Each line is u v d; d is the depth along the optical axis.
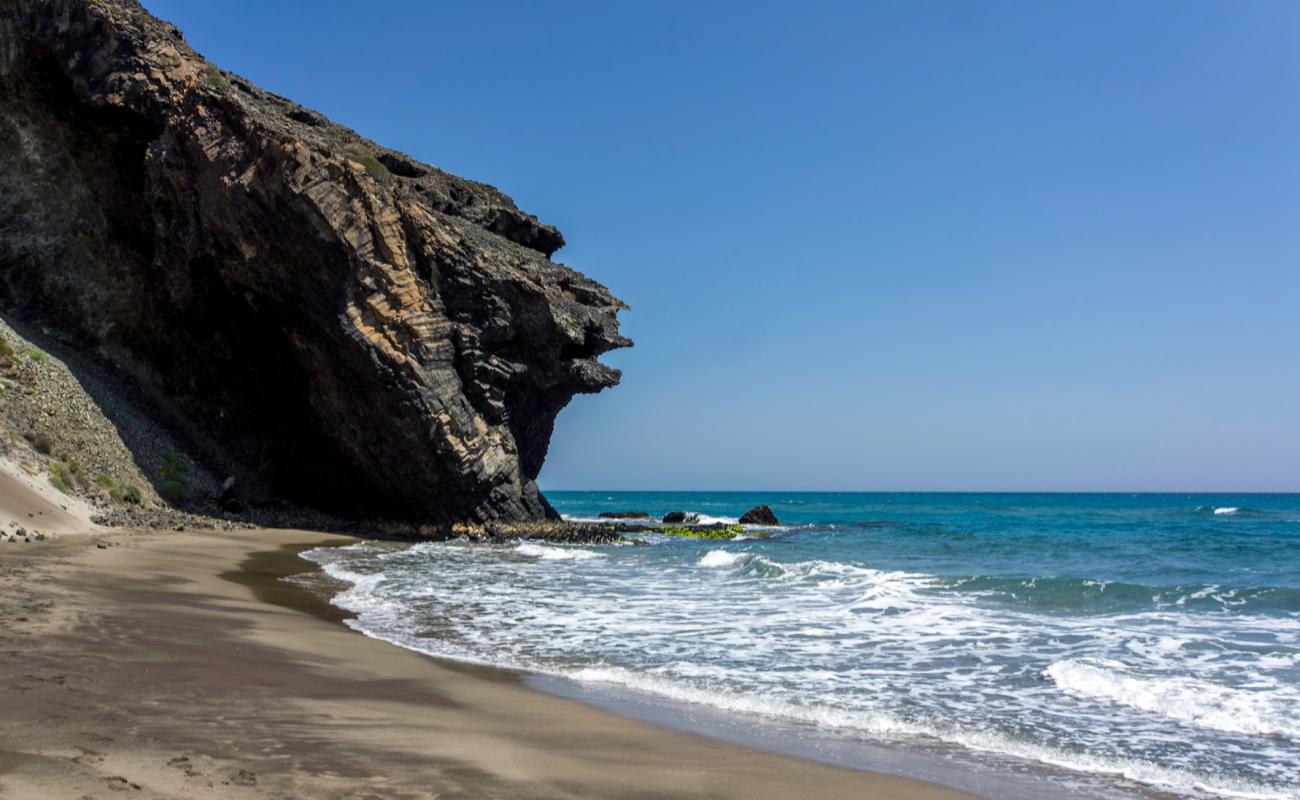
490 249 44.28
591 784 7.53
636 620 18.31
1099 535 50.56
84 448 32.94
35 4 37.09
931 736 10.25
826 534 53.75
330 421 40.25
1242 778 8.88
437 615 18.30
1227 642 16.11
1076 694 12.34
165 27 40.94
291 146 35.09
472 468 40.94
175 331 41.38
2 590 14.53
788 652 15.20
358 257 36.62
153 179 37.94
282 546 30.75
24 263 39.50
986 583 23.70
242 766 6.82
